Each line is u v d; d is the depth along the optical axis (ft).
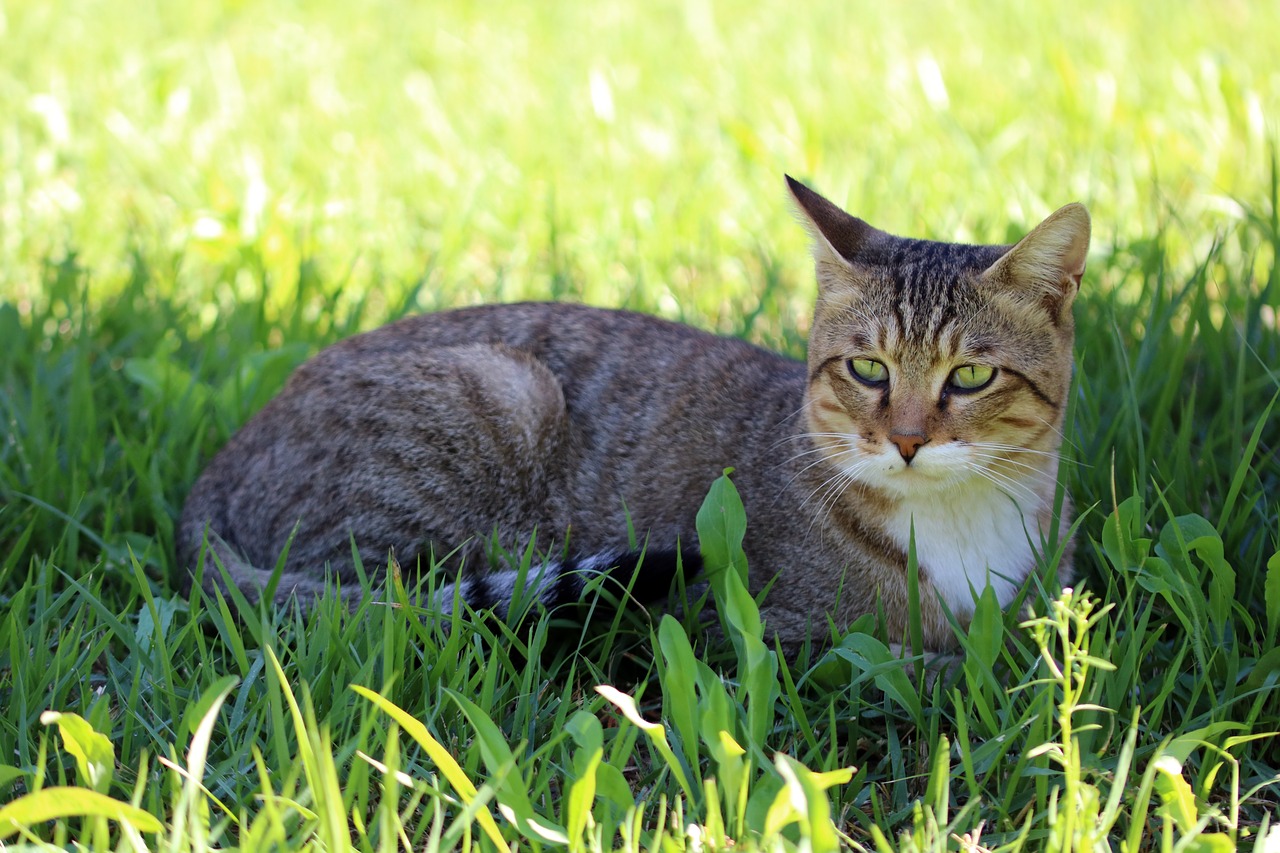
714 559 12.93
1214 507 14.96
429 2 42.32
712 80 33.81
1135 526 12.59
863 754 12.35
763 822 10.18
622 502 14.53
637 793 11.43
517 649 13.46
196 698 11.65
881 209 24.88
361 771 10.34
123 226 24.81
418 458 14.69
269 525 14.90
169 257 23.24
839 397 13.66
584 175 27.94
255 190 23.77
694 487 14.76
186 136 28.99
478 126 30.68
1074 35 35.50
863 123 30.19
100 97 31.40
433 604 12.77
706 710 10.34
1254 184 24.68
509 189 26.45
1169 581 12.37
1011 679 12.46
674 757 10.24
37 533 15.43
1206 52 31.07
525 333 15.87
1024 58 34.01
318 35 38.19
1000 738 10.99
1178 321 19.65
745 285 23.08
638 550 13.93
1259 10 36.78
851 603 13.82
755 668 10.75
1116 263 20.79
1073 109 29.22
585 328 15.98
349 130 30.60
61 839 9.91
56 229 24.34
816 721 12.13
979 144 28.17
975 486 13.34
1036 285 13.25
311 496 14.74
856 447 13.39
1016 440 13.38
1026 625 10.88
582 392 15.52
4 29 35.99
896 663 11.65
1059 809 10.61
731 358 15.64
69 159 27.20
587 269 23.45
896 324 13.21
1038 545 13.82
